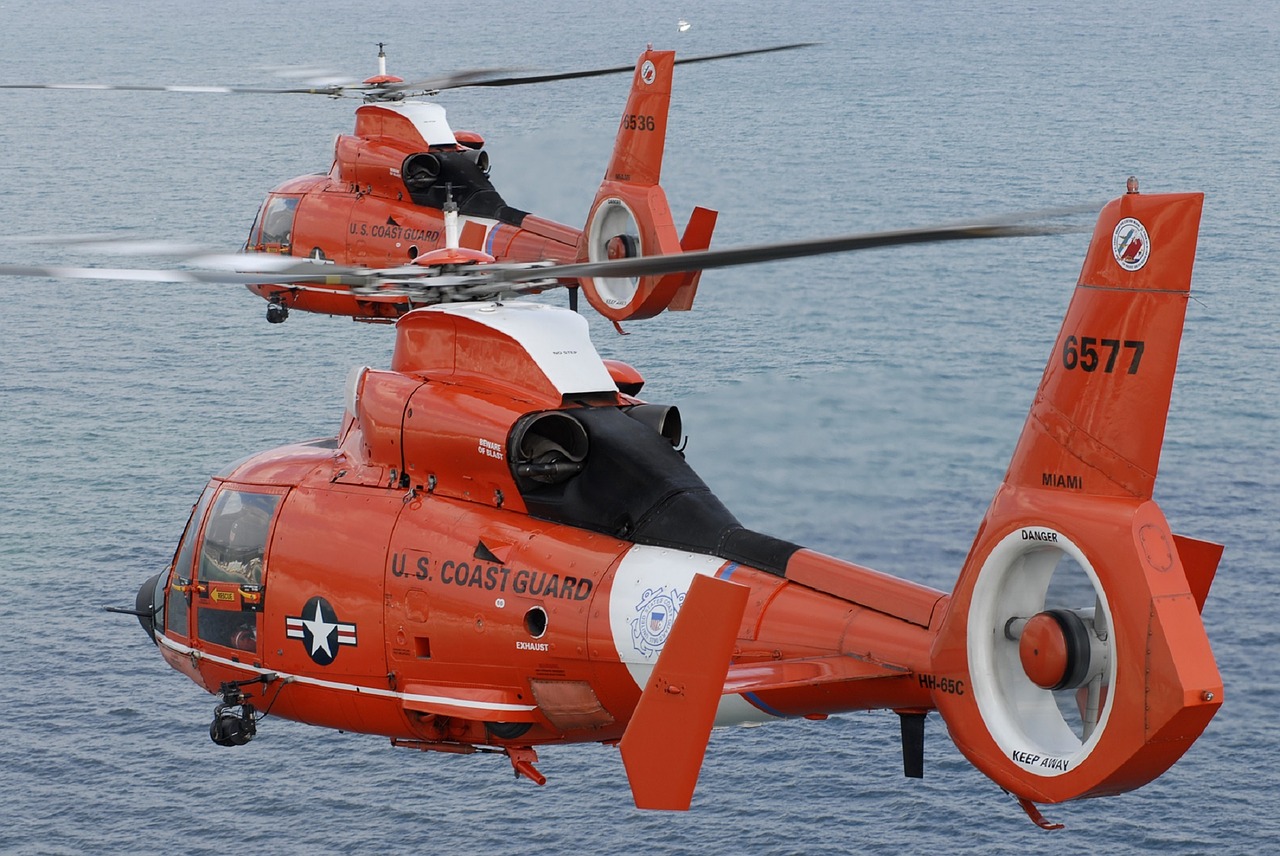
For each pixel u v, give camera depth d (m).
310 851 121.81
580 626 47.78
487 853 121.50
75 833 123.25
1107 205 37.66
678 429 50.78
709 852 120.50
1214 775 130.38
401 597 50.81
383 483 52.38
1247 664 147.25
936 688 40.97
